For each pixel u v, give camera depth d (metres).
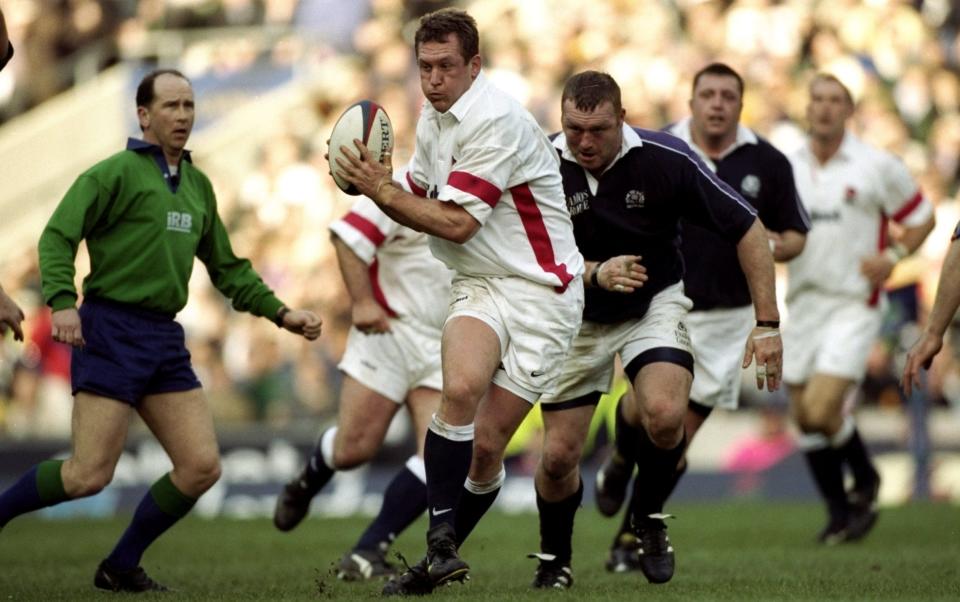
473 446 19.25
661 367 20.73
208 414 22.17
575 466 21.22
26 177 64.44
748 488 48.12
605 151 20.33
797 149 34.78
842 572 23.89
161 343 21.59
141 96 21.81
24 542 33.66
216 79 65.62
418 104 64.06
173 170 22.00
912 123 60.25
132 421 49.56
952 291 20.34
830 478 32.56
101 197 21.09
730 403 27.64
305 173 62.66
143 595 20.80
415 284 26.48
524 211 19.17
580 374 21.20
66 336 20.30
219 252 23.09
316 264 59.31
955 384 51.16
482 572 25.03
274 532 36.31
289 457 48.75
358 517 42.50
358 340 26.88
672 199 20.88
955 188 58.47
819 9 62.69
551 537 21.45
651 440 20.75
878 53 61.94
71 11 66.75
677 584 21.56
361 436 26.75
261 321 55.69
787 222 27.67
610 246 21.25
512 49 64.19
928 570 24.14
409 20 66.06
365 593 20.48
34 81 65.69
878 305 34.44
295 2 66.56
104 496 46.78
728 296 27.31
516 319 19.23
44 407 53.31
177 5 67.00
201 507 47.91
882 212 34.38
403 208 18.47
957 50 62.25
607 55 63.03
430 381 26.61
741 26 62.69
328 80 65.19
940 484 48.16
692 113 27.98
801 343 34.22
